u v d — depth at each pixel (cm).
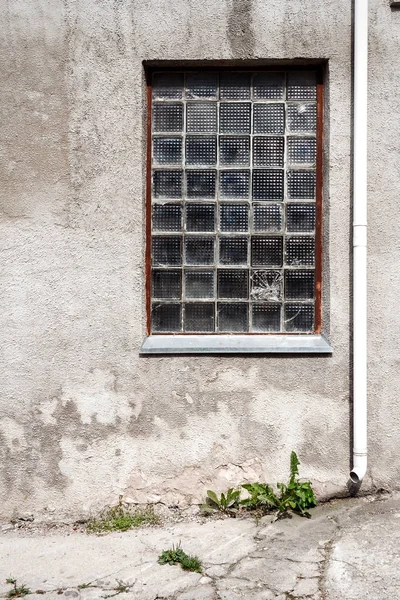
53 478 432
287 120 448
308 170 447
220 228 450
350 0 429
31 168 429
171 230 449
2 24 425
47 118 428
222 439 436
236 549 376
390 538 380
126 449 434
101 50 427
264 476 436
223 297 450
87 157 429
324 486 437
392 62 432
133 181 430
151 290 448
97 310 431
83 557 376
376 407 437
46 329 430
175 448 435
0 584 347
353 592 327
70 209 429
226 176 449
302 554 366
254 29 428
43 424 431
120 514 429
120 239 431
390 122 433
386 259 435
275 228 449
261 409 436
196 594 330
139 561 368
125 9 425
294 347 434
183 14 427
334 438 438
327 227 438
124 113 429
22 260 429
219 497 436
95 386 432
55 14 425
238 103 448
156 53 428
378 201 434
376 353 436
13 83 426
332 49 430
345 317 436
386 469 439
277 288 450
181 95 447
